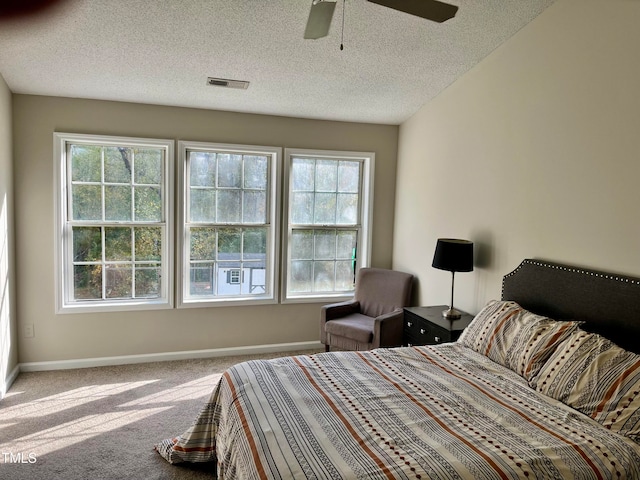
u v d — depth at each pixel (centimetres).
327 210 456
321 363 252
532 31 289
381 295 425
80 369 384
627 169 229
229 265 429
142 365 397
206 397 336
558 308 264
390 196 465
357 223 465
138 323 399
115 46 298
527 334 247
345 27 289
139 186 397
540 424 188
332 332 391
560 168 270
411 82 367
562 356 221
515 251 307
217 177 418
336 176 456
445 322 327
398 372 241
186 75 339
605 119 241
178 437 258
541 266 277
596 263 247
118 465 249
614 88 235
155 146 394
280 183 429
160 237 406
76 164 381
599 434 180
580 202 257
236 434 187
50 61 312
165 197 402
